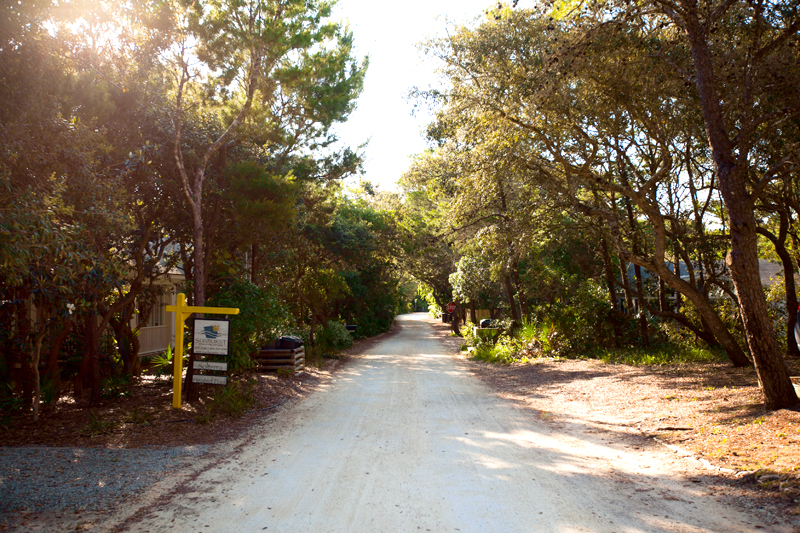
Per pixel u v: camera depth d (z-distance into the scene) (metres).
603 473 5.44
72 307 8.16
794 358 12.81
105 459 6.11
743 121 8.55
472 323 28.42
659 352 15.67
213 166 11.87
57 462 5.93
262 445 6.86
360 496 4.84
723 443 6.21
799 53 9.45
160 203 11.13
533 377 13.62
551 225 13.98
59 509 4.52
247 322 10.45
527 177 12.86
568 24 10.48
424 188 24.72
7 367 10.40
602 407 9.12
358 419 8.52
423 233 27.67
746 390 9.09
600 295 18.52
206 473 5.62
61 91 7.54
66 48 7.65
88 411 9.02
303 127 16.17
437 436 7.24
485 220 17.09
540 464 5.80
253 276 15.46
